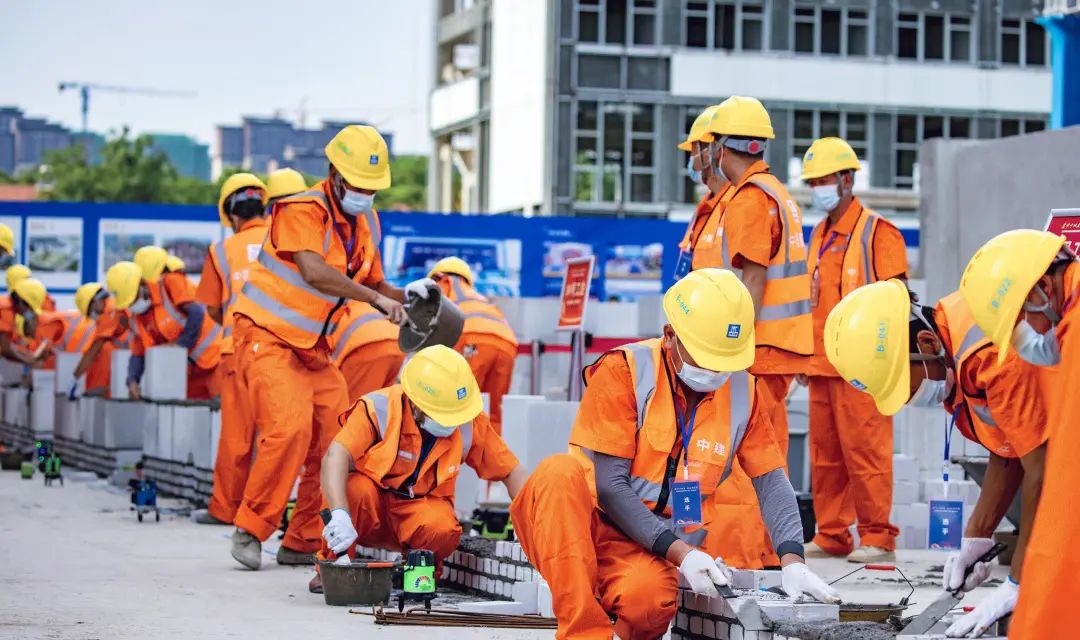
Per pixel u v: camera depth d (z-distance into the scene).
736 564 7.55
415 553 7.04
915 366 5.51
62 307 21.23
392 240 20.86
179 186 81.25
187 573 8.57
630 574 5.61
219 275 10.98
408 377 7.36
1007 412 5.27
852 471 9.34
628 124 42.72
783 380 8.05
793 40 43.72
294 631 6.51
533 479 5.66
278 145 132.62
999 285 4.93
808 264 9.49
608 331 14.24
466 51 48.97
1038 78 45.38
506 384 12.86
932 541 7.61
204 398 15.16
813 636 5.21
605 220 21.36
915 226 43.25
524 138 43.75
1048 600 4.74
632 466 5.68
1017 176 12.54
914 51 44.72
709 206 8.32
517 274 21.19
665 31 42.81
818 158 9.30
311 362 8.97
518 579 7.22
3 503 12.69
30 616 6.87
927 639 5.28
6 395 20.39
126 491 13.80
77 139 128.25
